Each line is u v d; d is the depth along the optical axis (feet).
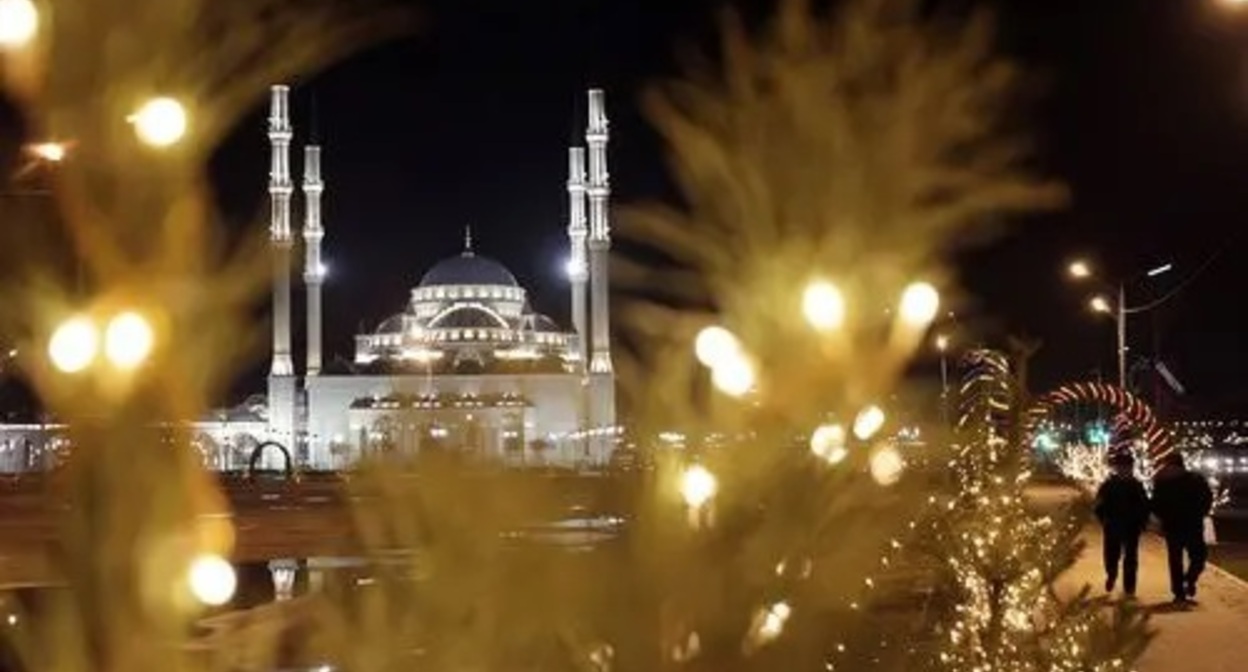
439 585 11.29
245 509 150.51
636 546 11.52
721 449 11.95
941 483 20.76
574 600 11.37
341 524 13.74
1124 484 69.46
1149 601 69.21
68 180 12.48
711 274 12.69
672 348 12.37
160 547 12.09
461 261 390.21
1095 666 19.83
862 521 12.11
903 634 13.65
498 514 11.34
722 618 11.57
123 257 12.51
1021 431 24.18
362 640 11.39
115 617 12.03
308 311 364.38
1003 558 20.67
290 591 43.88
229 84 12.67
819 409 12.34
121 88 12.41
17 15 11.94
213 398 12.48
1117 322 148.77
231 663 12.70
